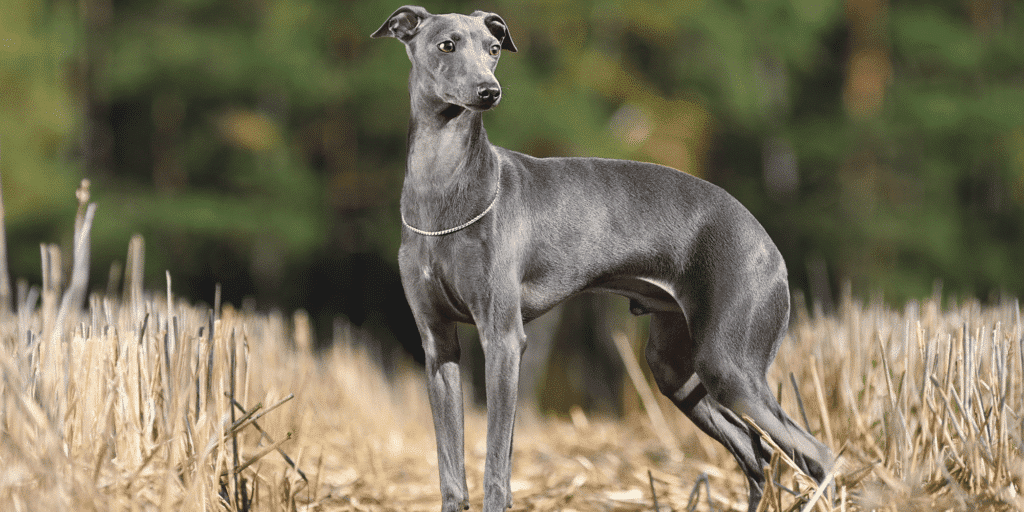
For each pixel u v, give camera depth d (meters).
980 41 21.72
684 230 4.51
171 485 3.76
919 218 20.23
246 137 18.97
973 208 21.98
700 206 4.55
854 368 5.54
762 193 21.25
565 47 17.64
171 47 18.84
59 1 20.30
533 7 16.98
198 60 18.84
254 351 6.70
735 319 4.35
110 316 4.57
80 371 3.94
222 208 18.66
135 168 22.11
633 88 18.03
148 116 21.83
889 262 20.09
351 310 21.64
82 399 3.90
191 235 19.55
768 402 4.29
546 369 17.70
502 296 4.23
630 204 4.54
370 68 18.22
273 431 6.29
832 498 3.97
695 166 18.44
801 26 19.97
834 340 5.75
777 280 4.47
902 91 21.27
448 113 4.23
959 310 6.11
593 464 6.46
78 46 19.78
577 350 18.58
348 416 7.67
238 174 19.12
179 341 4.14
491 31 4.75
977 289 20.44
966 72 21.53
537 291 4.45
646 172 4.68
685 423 7.73
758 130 20.52
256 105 20.00
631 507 5.23
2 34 18.75
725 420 4.88
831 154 20.27
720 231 4.48
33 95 18.92
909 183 21.19
